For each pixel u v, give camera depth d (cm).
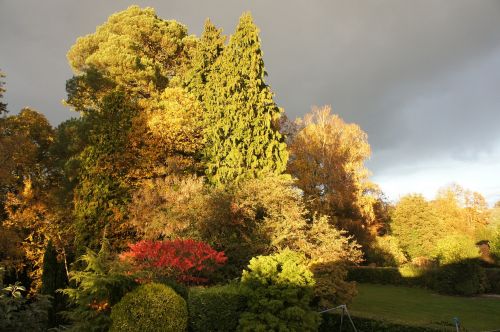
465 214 4619
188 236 1493
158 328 830
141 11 3141
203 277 1247
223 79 2142
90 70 2498
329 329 1140
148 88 2502
